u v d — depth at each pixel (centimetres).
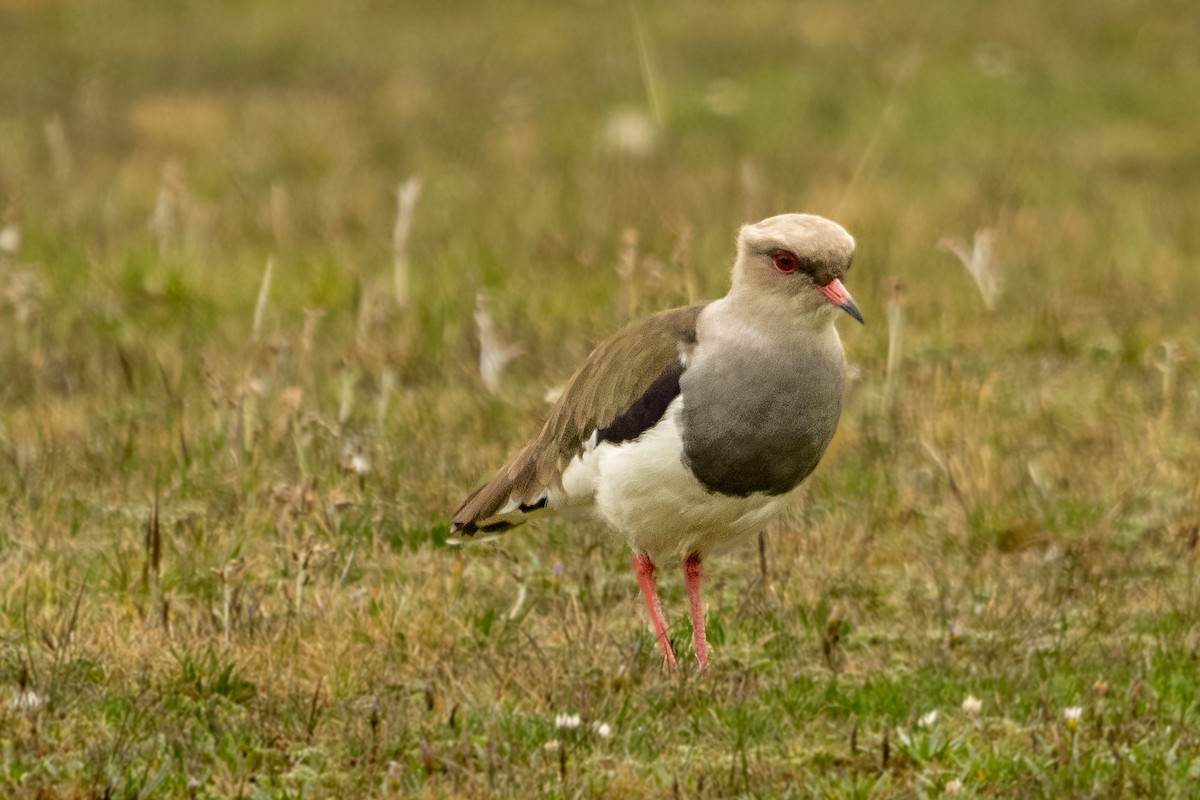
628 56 3128
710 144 2547
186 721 895
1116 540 1176
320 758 863
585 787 828
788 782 848
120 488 1235
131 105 2781
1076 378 1532
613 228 2002
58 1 3484
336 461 1253
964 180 2284
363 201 2172
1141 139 2534
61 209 2067
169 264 1773
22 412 1401
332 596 1045
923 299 1722
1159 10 3309
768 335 917
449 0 3600
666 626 991
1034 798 827
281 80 3005
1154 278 1817
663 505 946
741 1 3528
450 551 1145
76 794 809
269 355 1437
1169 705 919
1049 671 973
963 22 3278
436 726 900
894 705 928
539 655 976
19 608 1017
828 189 2158
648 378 935
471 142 2580
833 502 1233
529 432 1332
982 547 1174
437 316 1658
